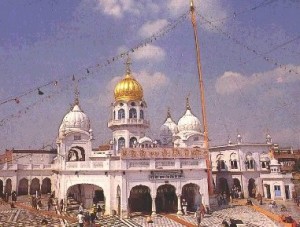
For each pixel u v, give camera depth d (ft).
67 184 144.46
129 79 208.44
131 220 128.47
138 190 155.84
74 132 175.01
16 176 210.59
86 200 156.56
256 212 146.30
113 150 183.73
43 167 221.46
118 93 206.18
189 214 141.90
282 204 168.04
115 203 141.08
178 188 143.84
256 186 203.72
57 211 144.97
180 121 219.00
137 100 205.05
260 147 210.38
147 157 143.23
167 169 143.54
